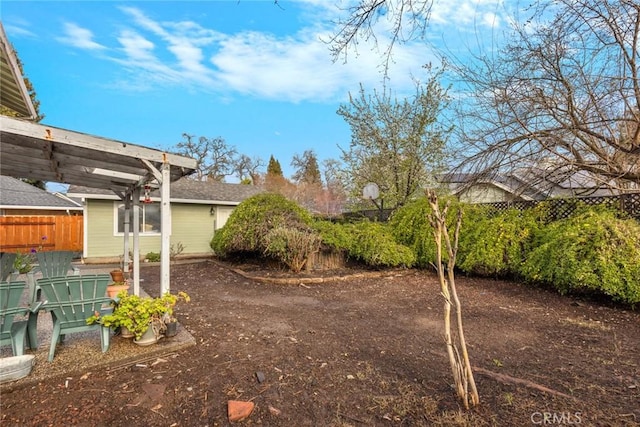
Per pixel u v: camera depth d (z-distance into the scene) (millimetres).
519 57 6180
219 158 28156
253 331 3809
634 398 2326
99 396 2377
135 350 3076
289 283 6945
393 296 5762
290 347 3326
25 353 3008
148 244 11672
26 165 4828
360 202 13180
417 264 8211
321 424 2092
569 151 6359
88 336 3492
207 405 2289
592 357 3062
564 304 5035
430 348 3314
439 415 2160
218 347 3295
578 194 6922
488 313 4582
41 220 10953
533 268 5930
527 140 6359
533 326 4000
